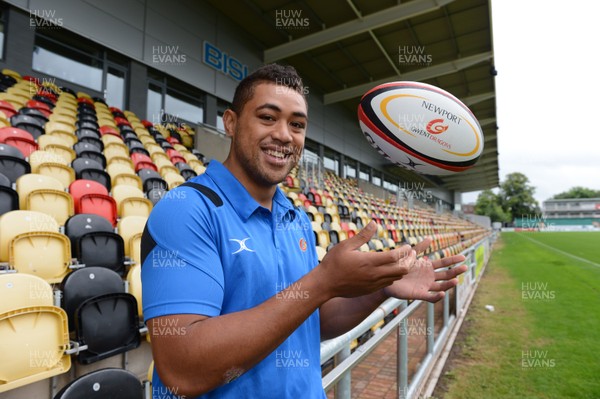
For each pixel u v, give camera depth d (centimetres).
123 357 258
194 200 72
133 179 561
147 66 1094
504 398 328
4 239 294
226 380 59
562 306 663
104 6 983
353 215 1102
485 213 6894
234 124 89
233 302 72
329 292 63
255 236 79
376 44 1381
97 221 355
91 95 973
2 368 191
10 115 636
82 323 225
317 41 1328
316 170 1586
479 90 1711
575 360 412
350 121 2223
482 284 883
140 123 992
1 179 370
